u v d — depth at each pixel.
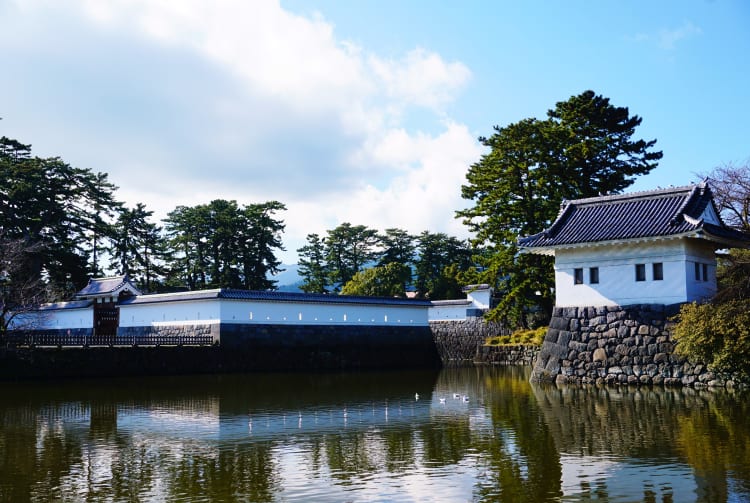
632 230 31.47
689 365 29.33
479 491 13.13
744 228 37.41
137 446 18.19
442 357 64.88
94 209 76.12
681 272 30.36
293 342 53.62
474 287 64.25
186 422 22.48
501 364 58.19
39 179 67.62
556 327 34.34
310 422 22.16
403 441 18.33
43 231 68.19
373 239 104.62
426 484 13.71
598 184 45.19
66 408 26.72
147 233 86.44
